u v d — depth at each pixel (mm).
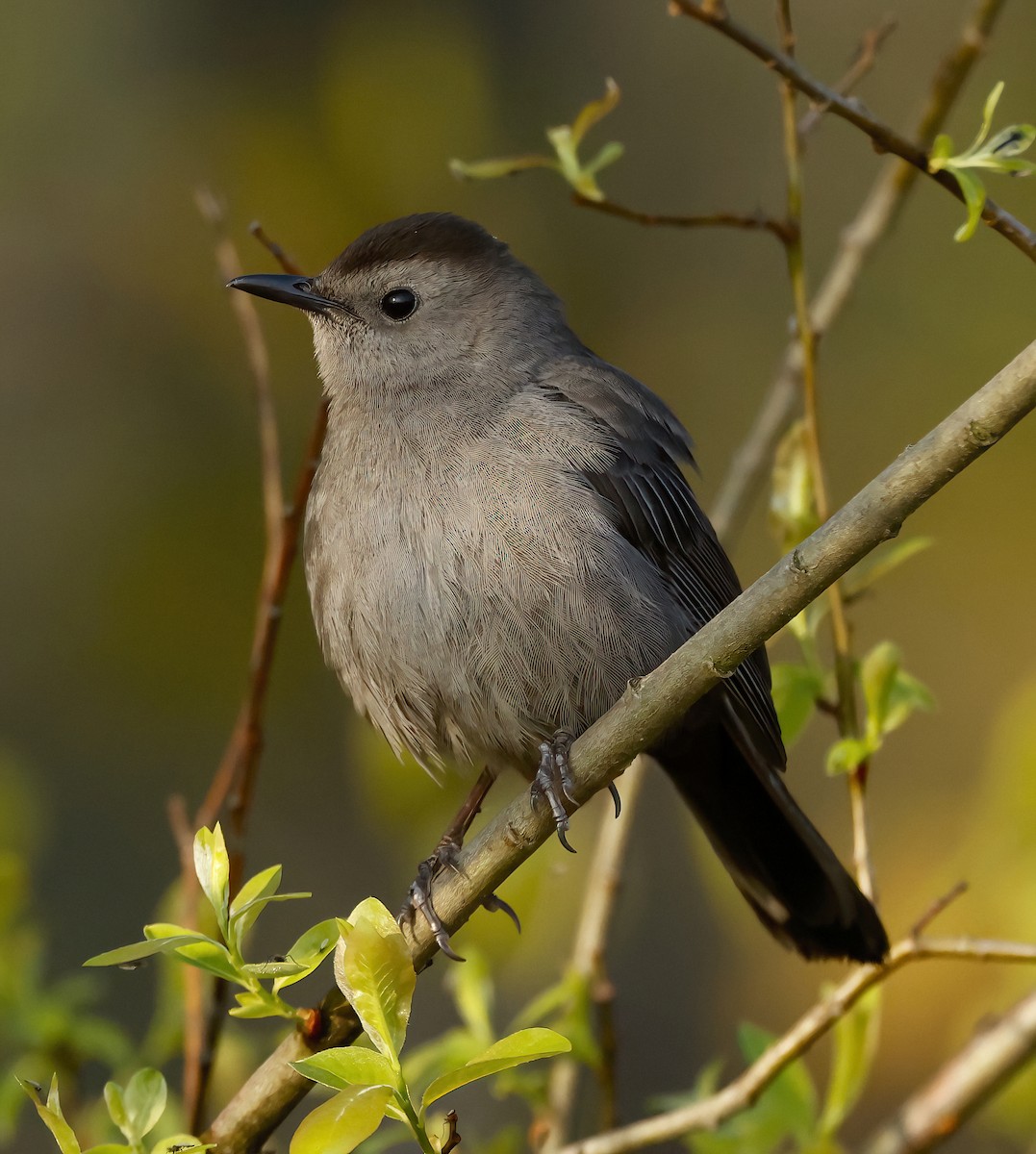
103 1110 6547
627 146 14727
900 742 14039
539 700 6547
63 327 13867
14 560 13312
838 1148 6160
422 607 6555
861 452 13727
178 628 13133
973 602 14188
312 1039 5074
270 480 6703
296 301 7316
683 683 5094
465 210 14109
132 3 14531
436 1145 4242
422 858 8500
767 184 14625
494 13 14742
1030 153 13820
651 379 14172
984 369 13688
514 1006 9891
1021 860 8234
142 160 14211
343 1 14359
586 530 6520
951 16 14672
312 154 14039
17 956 6711
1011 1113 7469
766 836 7172
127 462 13523
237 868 6332
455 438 6781
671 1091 12141
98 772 12820
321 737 12945
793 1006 12469
